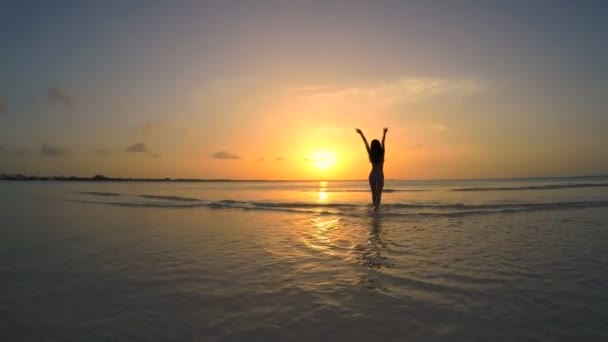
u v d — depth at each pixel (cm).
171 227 998
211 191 3409
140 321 372
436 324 359
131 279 518
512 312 388
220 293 455
